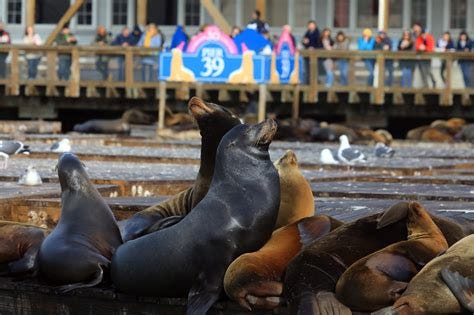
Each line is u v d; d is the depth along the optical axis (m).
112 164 18.91
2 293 9.03
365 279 7.41
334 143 30.95
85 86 37.84
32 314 8.90
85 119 41.38
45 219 11.65
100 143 26.81
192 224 8.28
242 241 8.18
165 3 44.41
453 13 42.78
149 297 8.41
